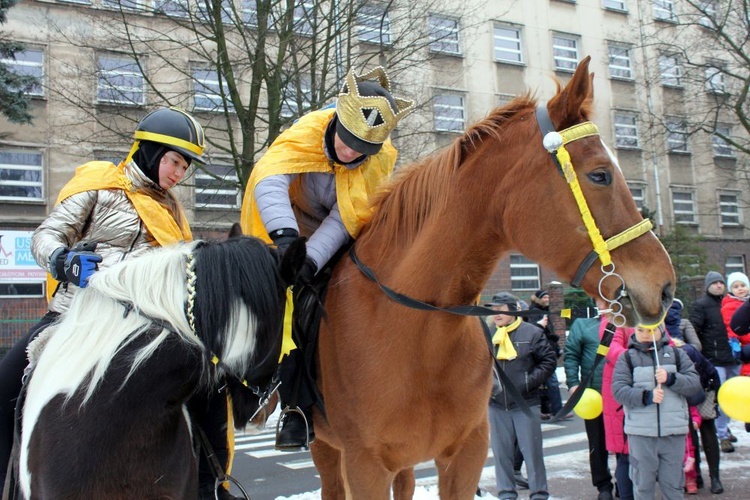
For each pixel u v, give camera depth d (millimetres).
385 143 3271
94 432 2062
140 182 2738
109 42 13258
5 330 15547
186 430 2344
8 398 2547
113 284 2244
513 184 2525
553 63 22156
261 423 2682
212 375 2268
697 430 6641
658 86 22812
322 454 3756
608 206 2395
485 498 6008
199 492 2537
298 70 11992
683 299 19469
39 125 15992
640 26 20656
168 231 2750
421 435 2732
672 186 24828
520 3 21781
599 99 22453
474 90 20250
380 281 2832
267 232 2914
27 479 2125
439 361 2676
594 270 2402
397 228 2873
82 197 2609
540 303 8328
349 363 2789
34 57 15719
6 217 15938
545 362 5770
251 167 11805
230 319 2191
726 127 23766
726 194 26281
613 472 7133
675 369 5074
